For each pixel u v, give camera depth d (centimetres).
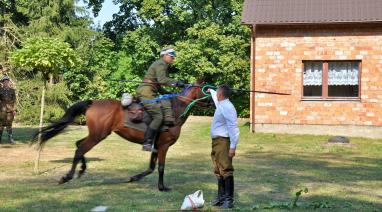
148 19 3653
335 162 1437
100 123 1015
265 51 2205
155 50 3678
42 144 1030
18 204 879
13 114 1817
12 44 2917
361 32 2138
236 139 845
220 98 864
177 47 3412
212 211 845
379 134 2116
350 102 2141
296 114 2180
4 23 3181
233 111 848
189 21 3550
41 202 895
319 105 2164
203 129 2458
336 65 2195
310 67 2209
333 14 2125
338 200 941
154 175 1194
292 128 2184
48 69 1220
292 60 2186
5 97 1794
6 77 1808
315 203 895
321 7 2173
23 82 2948
